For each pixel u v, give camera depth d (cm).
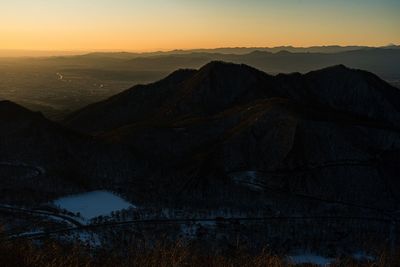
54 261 2427
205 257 2872
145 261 2733
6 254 2364
